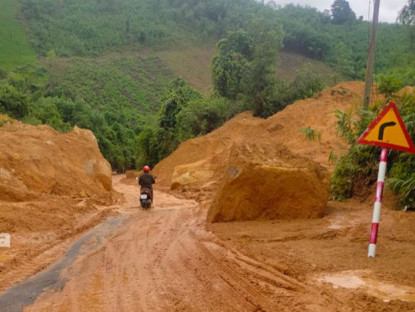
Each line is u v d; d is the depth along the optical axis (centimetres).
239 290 531
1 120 1816
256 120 2911
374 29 1232
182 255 718
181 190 2075
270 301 489
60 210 1136
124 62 10581
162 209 1364
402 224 841
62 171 1477
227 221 986
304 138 2169
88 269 644
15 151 1384
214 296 512
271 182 962
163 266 652
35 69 8738
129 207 1419
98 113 6862
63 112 6234
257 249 717
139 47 11712
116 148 6656
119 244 819
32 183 1328
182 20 13250
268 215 977
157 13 13638
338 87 2639
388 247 714
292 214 968
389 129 689
